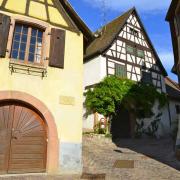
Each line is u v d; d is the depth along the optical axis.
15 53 9.24
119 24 21.75
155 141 17.78
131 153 13.07
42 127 9.11
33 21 9.59
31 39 9.61
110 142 16.42
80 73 10.06
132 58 21.34
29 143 8.79
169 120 22.30
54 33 9.95
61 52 9.85
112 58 20.16
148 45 22.98
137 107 19.98
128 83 19.77
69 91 9.66
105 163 10.64
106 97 18.38
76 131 9.41
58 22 10.28
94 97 18.81
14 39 9.35
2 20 9.09
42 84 9.24
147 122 20.52
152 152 13.38
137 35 22.39
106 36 21.69
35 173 8.56
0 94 8.53
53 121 9.12
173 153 12.95
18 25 9.53
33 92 9.03
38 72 9.27
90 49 21.48
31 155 8.72
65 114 9.38
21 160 8.55
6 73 8.77
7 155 8.40
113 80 19.03
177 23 13.85
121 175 8.91
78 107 9.66
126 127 19.84
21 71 9.01
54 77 9.52
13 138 8.62
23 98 8.81
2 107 8.70
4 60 8.84
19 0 9.72
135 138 19.19
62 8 10.58
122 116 19.97
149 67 22.39
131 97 19.61
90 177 8.37
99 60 19.56
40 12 9.98
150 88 21.03
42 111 9.03
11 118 8.74
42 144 8.97
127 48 21.28
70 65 9.96
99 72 19.27
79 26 10.83
